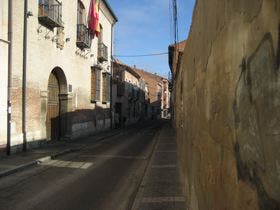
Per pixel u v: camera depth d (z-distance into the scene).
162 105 109.31
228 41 3.72
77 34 30.30
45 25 23.31
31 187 12.16
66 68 27.64
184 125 10.58
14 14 19.75
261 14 2.60
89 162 18.00
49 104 26.45
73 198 10.72
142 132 41.75
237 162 3.34
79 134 31.72
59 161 18.30
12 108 19.59
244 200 3.07
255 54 2.76
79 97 31.42
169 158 18.78
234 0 3.42
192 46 8.20
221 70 4.13
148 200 10.27
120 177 14.02
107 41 41.69
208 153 5.18
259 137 2.67
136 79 71.62
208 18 5.27
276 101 2.32
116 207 9.80
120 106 56.41
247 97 2.99
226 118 3.85
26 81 20.91
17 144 19.97
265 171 2.52
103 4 37.97
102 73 39.66
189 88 8.88
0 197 10.83
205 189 5.45
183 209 9.26
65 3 27.16
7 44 19.16
